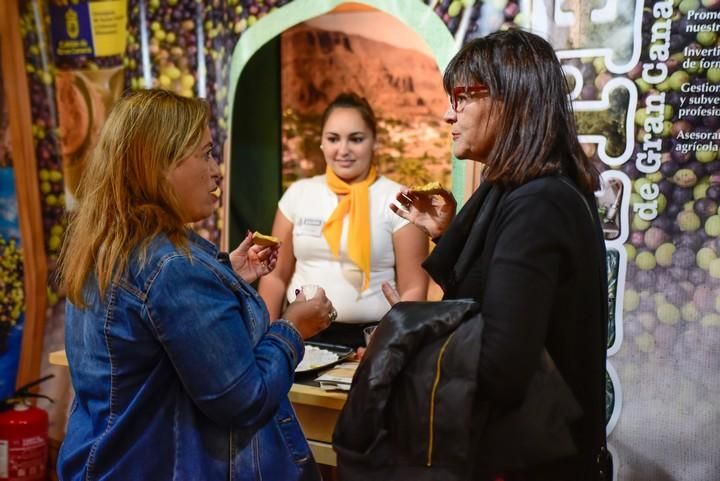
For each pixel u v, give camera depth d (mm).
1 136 2955
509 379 1092
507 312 1089
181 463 1233
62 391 3014
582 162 1231
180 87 2682
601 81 2055
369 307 2316
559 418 1144
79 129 2873
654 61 1992
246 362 1195
